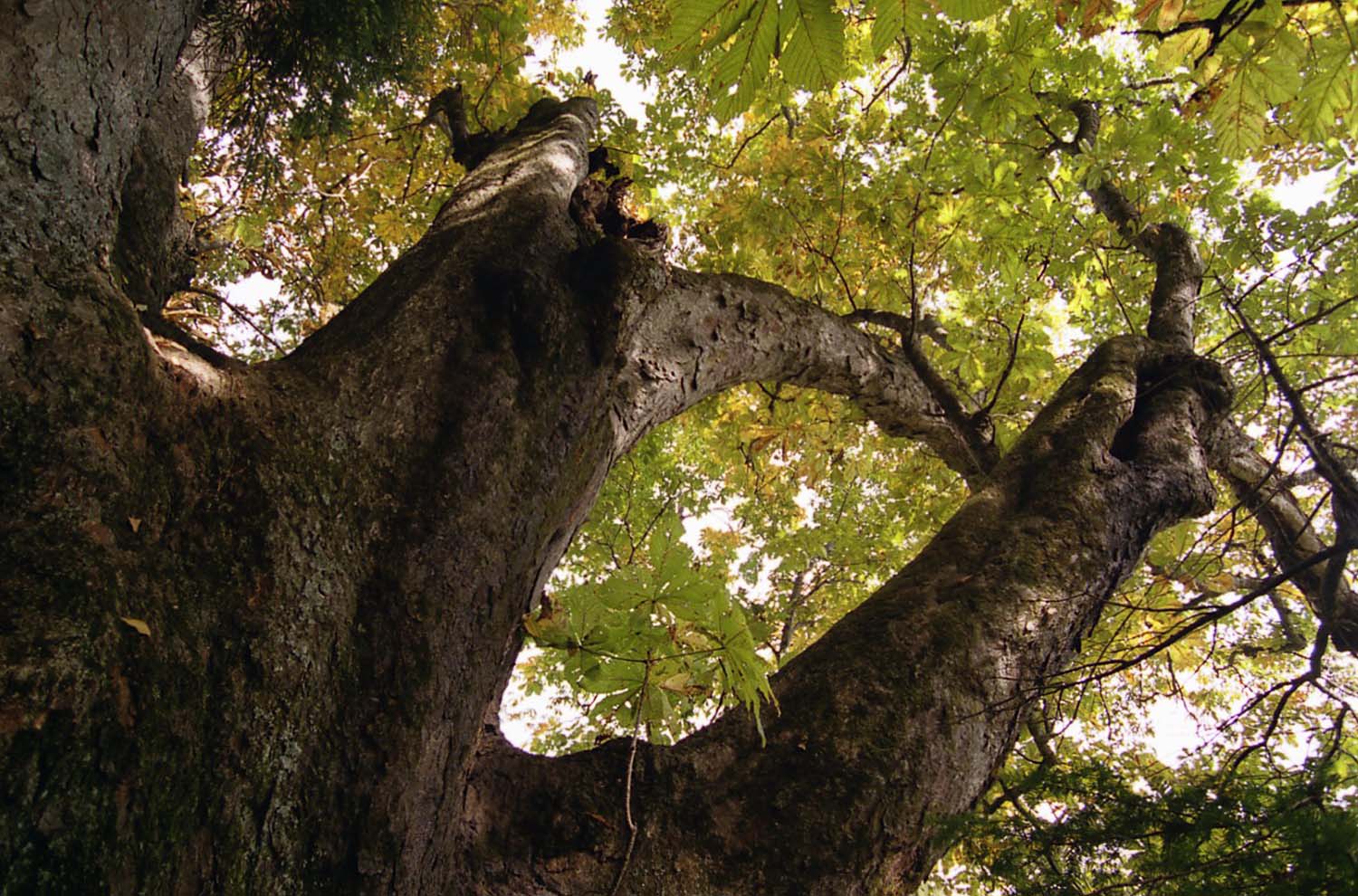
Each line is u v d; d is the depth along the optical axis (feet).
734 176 17.99
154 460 3.83
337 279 19.36
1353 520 7.41
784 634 23.00
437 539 4.60
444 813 4.27
